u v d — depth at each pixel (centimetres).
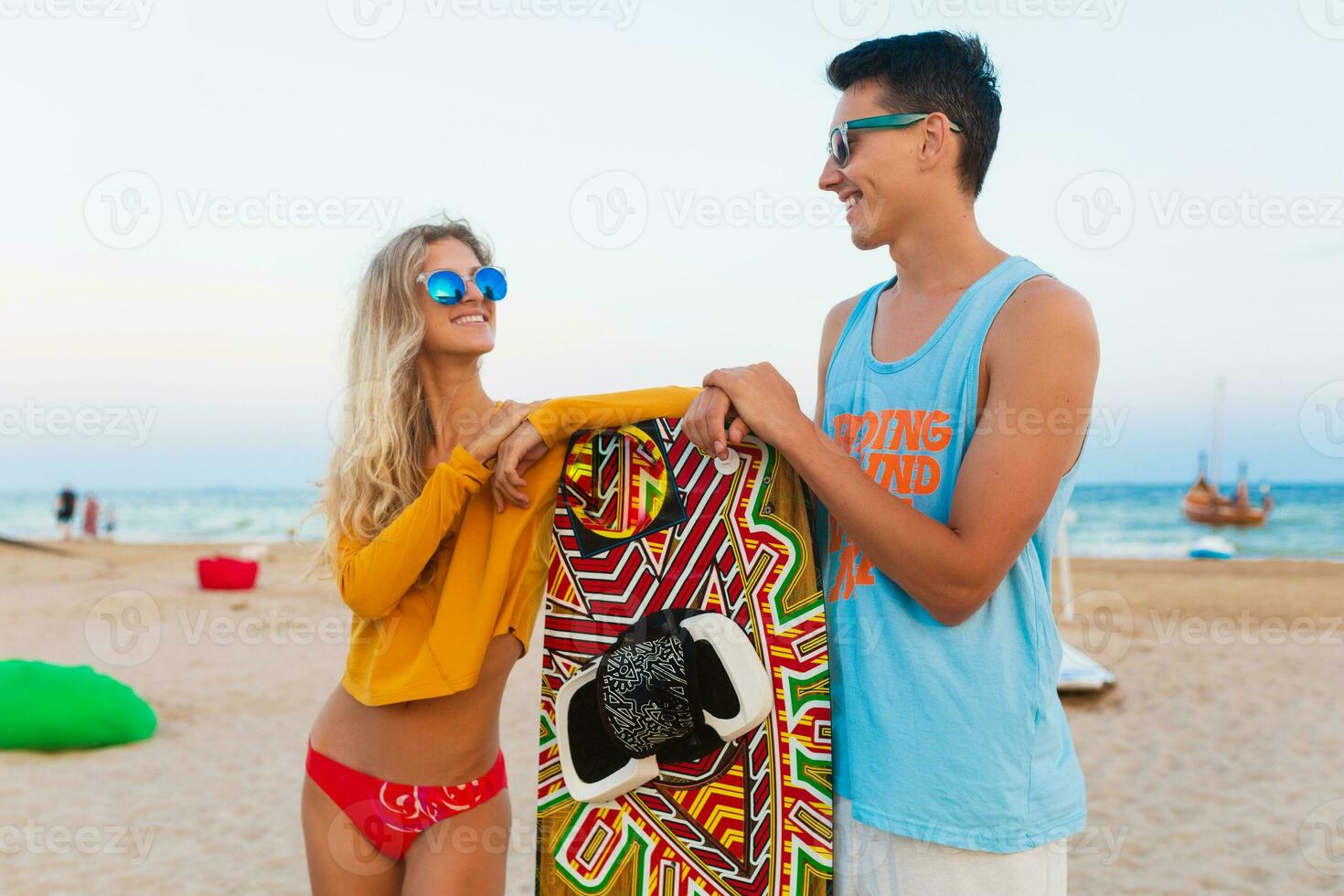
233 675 884
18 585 1634
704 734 202
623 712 202
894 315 203
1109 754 652
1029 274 183
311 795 241
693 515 218
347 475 244
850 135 193
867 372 201
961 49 191
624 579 221
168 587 1585
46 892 438
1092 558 2631
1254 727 710
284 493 4719
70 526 3350
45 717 653
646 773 206
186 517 4125
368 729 234
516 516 225
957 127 188
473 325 244
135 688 830
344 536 243
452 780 230
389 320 243
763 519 211
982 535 170
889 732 186
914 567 172
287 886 447
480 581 227
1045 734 183
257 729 709
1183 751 657
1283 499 3641
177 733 697
